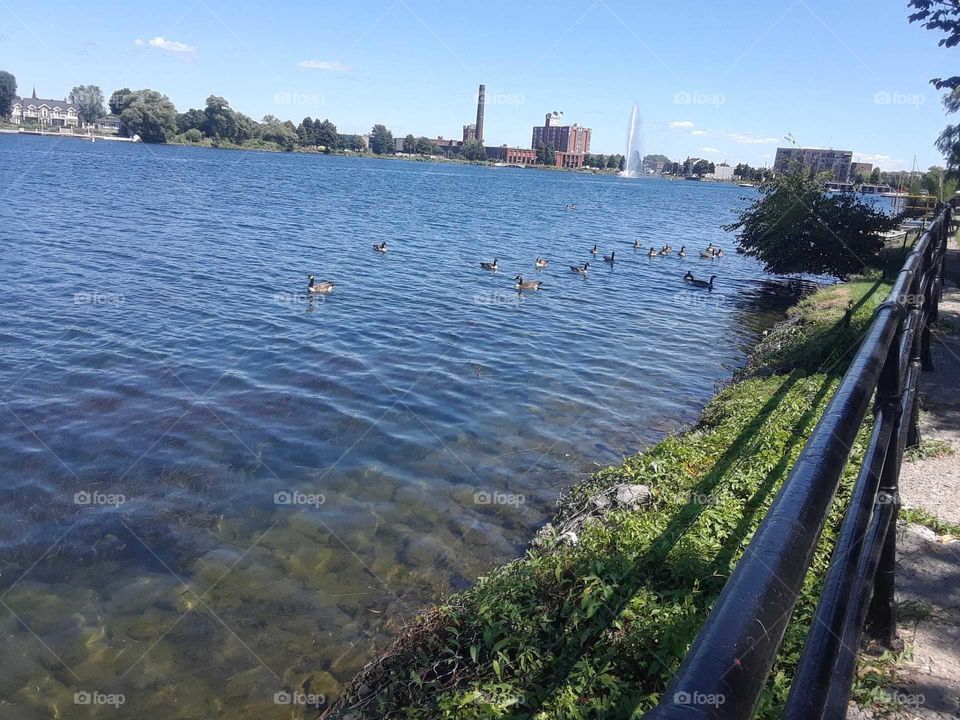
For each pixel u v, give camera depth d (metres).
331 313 20.20
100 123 169.12
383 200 65.06
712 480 7.56
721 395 13.09
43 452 10.60
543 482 10.12
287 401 13.06
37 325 17.09
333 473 10.25
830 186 27.78
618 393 14.52
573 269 31.00
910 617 4.14
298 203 55.50
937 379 9.20
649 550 5.95
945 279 18.95
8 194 46.81
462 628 5.90
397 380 14.57
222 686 6.25
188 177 74.50
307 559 8.10
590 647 5.00
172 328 17.58
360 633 6.88
